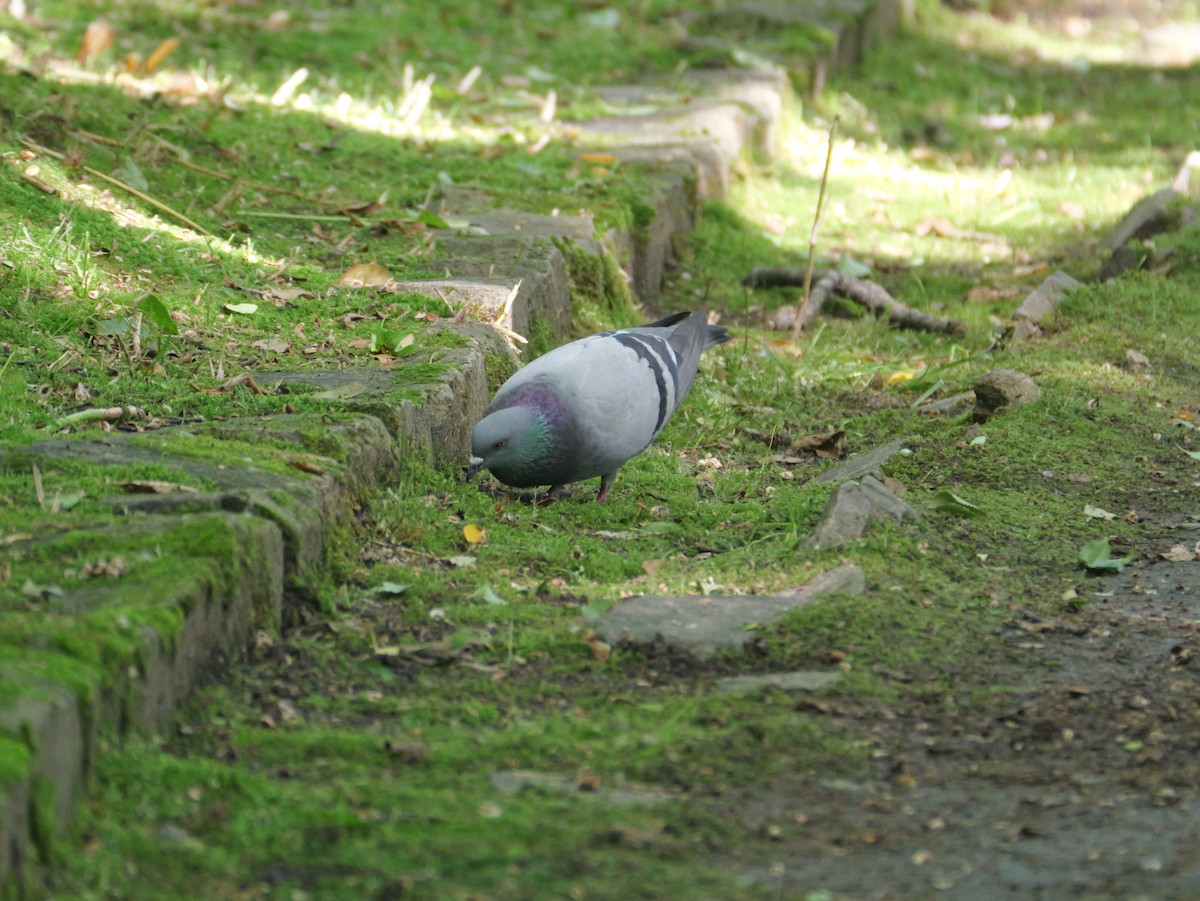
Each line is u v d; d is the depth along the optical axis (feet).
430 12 76.59
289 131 50.98
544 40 75.36
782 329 48.47
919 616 25.07
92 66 55.11
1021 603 26.55
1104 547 28.99
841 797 18.63
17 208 35.37
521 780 18.45
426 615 23.85
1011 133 79.30
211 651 20.15
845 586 25.59
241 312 33.45
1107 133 78.84
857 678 22.33
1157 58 109.29
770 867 16.62
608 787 18.48
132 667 17.58
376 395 29.09
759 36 81.00
